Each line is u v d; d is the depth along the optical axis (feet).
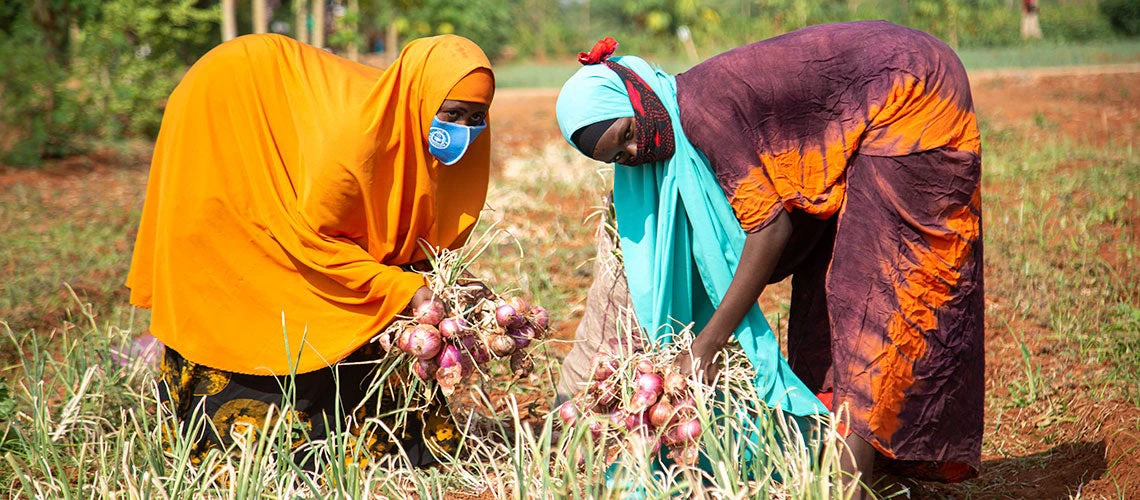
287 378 11.73
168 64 44.06
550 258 21.76
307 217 11.37
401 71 11.35
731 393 11.18
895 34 10.34
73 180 33.86
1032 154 32.68
